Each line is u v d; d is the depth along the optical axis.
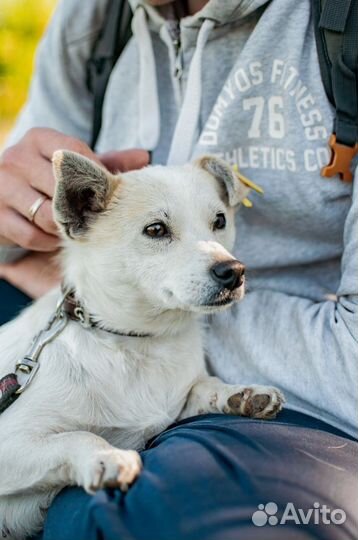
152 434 2.04
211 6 2.20
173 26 2.39
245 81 2.20
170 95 2.48
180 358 2.12
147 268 2.03
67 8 2.67
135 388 2.03
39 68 2.84
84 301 2.08
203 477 1.46
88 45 2.66
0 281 2.57
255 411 1.92
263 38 2.16
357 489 1.50
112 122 2.59
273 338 2.05
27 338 2.10
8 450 1.81
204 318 2.29
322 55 2.06
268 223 2.29
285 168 2.18
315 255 2.24
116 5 2.57
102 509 1.43
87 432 1.79
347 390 1.88
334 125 2.09
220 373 2.21
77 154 2.02
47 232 2.26
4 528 1.93
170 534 1.38
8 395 1.90
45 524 1.70
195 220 2.08
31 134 2.29
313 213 2.17
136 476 1.55
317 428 1.90
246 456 1.53
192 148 2.37
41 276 2.46
